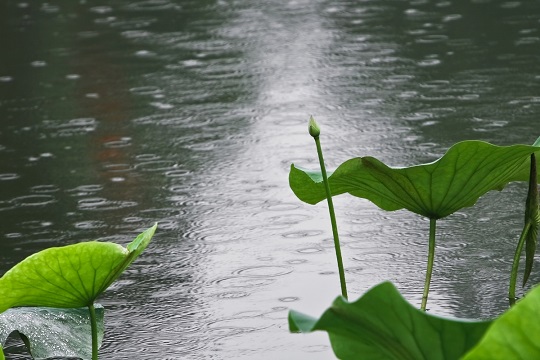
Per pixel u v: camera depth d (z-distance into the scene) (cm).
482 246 567
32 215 669
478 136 781
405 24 1245
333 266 549
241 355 441
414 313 233
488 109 859
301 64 1076
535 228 397
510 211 629
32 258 309
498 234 586
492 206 642
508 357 206
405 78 991
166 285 537
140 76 1063
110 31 1306
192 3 1492
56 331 381
